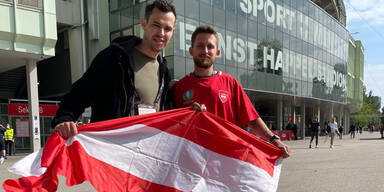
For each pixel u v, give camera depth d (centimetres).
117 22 1631
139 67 222
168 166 228
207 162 243
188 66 1480
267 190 252
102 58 205
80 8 1738
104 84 204
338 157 997
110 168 204
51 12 1281
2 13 1144
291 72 2291
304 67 2462
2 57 1292
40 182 167
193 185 233
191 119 244
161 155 228
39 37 1240
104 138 209
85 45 1761
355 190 498
